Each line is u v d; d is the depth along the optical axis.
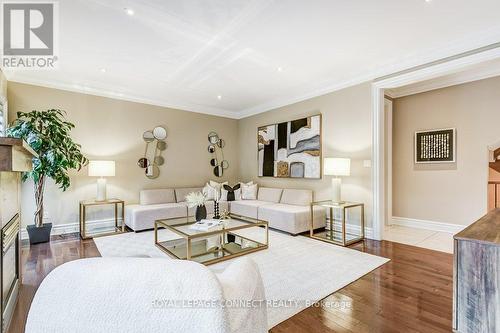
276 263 2.87
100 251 3.32
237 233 4.19
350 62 3.55
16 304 2.03
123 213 4.34
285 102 5.28
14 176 2.06
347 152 4.20
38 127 3.55
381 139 3.83
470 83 4.08
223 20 2.54
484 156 3.95
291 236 4.02
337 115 4.35
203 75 3.99
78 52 3.19
